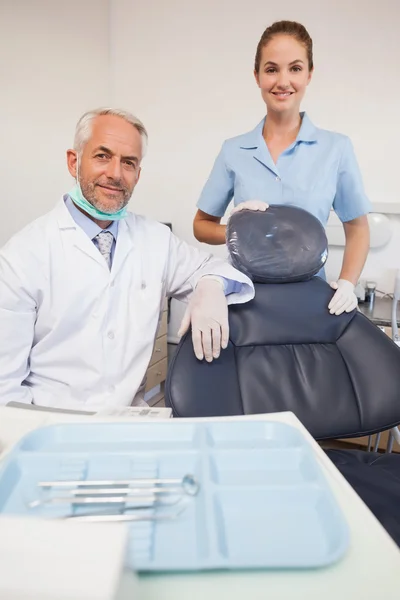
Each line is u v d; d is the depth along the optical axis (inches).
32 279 43.1
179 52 100.5
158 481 19.9
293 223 39.9
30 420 26.3
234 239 39.9
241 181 58.5
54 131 97.3
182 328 38.1
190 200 106.9
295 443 23.5
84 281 44.1
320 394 36.9
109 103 108.8
